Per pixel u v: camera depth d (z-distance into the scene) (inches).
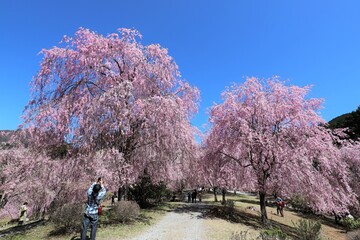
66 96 493.0
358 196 811.4
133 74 558.3
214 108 714.2
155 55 587.8
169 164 660.7
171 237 402.6
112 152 470.0
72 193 457.7
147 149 590.9
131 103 513.3
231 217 665.6
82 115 477.7
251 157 655.1
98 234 380.2
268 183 651.5
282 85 673.0
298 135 636.7
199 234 437.7
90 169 454.6
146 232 425.7
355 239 531.8
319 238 434.9
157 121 524.1
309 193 636.1
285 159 599.8
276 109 641.0
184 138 587.5
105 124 473.4
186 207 854.5
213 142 727.1
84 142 469.4
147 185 789.9
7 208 601.6
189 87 668.1
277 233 377.1
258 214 814.5
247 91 672.4
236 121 652.7
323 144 642.2
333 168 700.0
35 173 478.9
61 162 478.9
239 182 723.4
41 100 501.4
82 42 529.0
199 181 995.3
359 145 884.6
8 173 543.5
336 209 687.7
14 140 487.5
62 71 516.4
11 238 390.3
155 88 587.2
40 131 472.7
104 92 493.0
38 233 400.5
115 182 456.4
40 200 501.7
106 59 533.3
